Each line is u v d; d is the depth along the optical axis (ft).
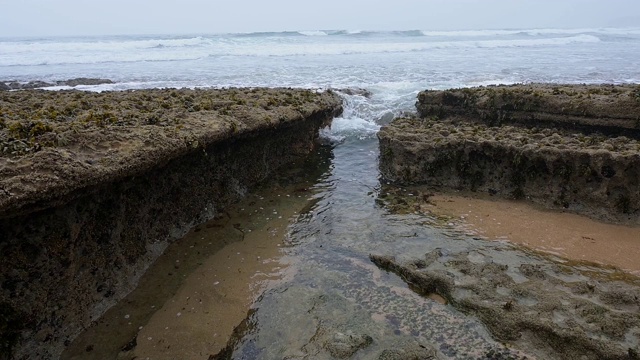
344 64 86.89
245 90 44.19
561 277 20.71
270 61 95.55
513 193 30.91
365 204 30.32
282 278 21.93
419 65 83.15
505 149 30.96
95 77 74.18
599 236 25.29
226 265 23.11
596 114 34.06
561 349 16.48
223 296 20.71
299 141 38.78
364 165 37.93
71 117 25.34
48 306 16.84
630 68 74.13
